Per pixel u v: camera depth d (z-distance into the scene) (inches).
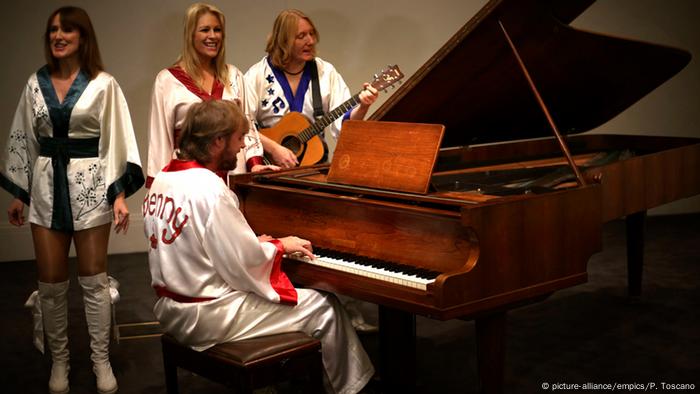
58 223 121.0
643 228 160.1
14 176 123.3
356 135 112.7
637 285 162.1
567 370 128.7
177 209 98.0
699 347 137.8
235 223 97.5
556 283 99.9
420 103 121.6
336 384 106.7
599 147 171.6
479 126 140.6
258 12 221.3
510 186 116.3
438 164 142.1
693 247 211.5
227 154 101.4
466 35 107.8
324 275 102.7
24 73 210.1
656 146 162.6
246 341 98.7
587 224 103.4
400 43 233.0
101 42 211.6
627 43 128.7
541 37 119.0
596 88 141.6
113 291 129.4
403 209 99.0
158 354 142.9
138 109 217.3
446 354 138.6
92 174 122.3
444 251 96.6
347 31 228.5
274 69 151.2
